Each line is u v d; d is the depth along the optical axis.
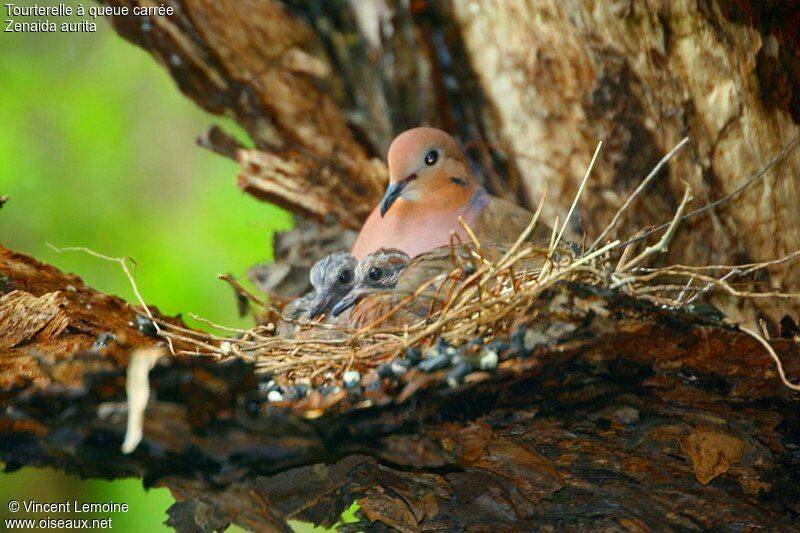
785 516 8.89
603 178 12.22
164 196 19.55
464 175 11.72
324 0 13.72
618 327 7.36
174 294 18.22
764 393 7.82
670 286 8.67
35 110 19.27
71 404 6.64
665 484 8.65
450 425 7.64
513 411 7.70
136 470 7.27
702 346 7.52
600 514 9.08
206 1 13.05
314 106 13.80
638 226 12.00
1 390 6.86
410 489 8.77
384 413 7.29
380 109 13.75
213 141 13.78
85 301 9.46
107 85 19.66
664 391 7.78
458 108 13.50
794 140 10.55
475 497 8.85
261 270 14.16
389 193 11.61
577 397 7.68
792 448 8.29
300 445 7.14
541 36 12.25
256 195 13.70
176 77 13.45
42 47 19.55
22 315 8.74
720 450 8.28
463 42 13.21
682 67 10.95
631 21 11.09
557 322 7.45
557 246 9.20
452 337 7.74
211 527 8.29
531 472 8.50
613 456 8.34
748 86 10.57
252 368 6.78
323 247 13.93
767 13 10.07
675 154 11.47
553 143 12.73
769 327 11.01
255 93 13.55
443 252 9.43
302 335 10.07
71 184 19.17
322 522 9.05
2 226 18.67
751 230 11.11
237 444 7.00
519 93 12.83
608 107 11.88
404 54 13.37
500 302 7.62
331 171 13.79
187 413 6.70
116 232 18.95
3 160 18.72
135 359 6.51
